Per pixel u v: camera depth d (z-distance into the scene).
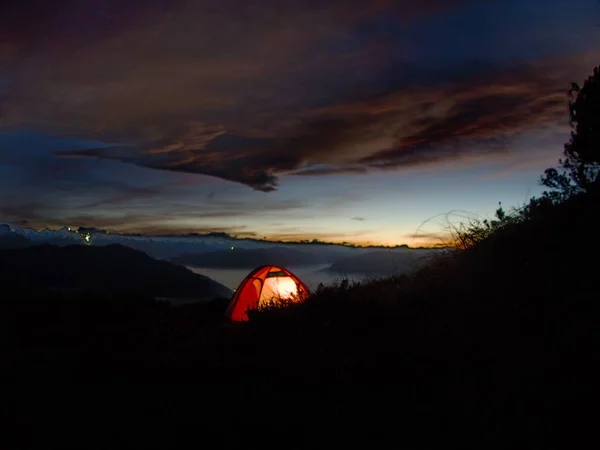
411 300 7.47
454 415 4.56
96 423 5.75
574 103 7.86
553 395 4.36
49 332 12.72
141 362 8.41
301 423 5.00
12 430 5.71
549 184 8.19
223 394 6.12
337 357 6.31
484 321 6.02
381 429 4.64
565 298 5.72
